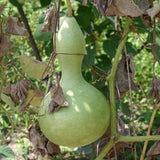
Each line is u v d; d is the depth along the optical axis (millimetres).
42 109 1375
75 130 1295
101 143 1700
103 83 2109
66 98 1327
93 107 1323
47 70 1495
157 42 1975
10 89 1503
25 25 2613
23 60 1473
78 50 1365
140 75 5238
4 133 3352
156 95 1592
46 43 2338
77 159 3248
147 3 1438
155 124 3352
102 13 1288
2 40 1372
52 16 1378
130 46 2084
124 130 1623
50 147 1581
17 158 3203
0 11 1353
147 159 1687
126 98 4512
